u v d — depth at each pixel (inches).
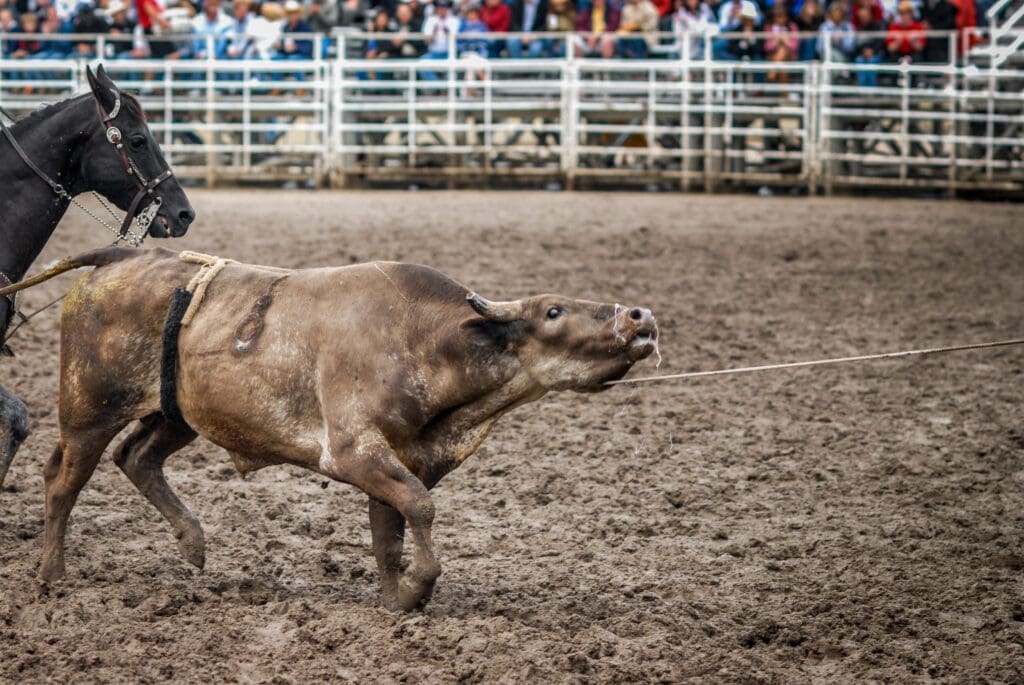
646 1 1267.2
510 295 766.5
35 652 303.4
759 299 786.2
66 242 935.7
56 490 344.5
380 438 312.7
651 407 556.1
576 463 479.5
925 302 787.4
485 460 480.7
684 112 1288.1
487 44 1282.0
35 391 546.9
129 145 414.6
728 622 338.3
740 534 408.5
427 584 317.7
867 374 617.9
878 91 1248.8
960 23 1270.9
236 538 389.1
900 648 323.6
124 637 311.1
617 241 977.5
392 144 1370.6
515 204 1194.0
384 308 319.3
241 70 1288.1
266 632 319.3
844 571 376.8
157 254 341.1
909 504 439.2
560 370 317.7
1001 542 400.8
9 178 399.5
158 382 333.7
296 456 324.8
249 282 329.4
